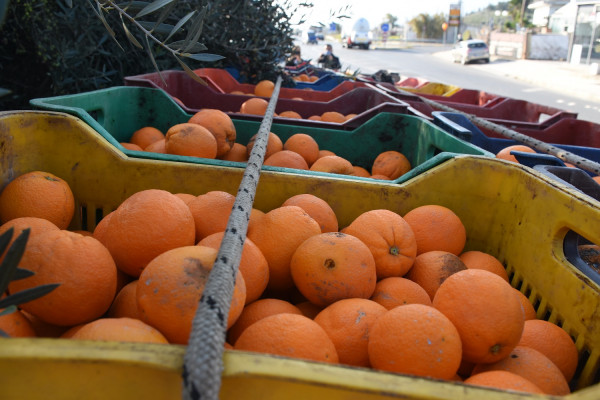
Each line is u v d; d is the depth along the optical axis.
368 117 3.27
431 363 1.11
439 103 4.97
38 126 1.96
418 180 2.00
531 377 1.24
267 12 5.89
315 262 1.43
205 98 4.31
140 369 0.74
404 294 1.52
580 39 28.62
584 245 1.84
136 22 1.80
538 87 19.66
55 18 3.55
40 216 1.70
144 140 2.92
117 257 1.45
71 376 0.75
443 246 1.84
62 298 1.20
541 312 1.63
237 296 1.15
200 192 2.01
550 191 1.65
